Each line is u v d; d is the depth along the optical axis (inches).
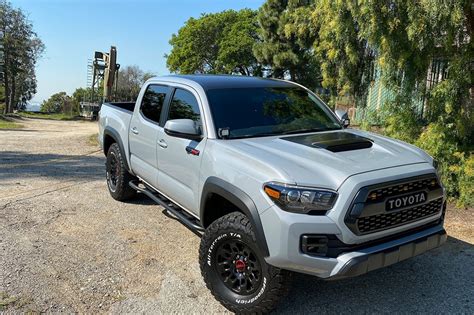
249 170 137.1
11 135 656.4
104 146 268.8
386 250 128.8
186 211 181.5
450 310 147.3
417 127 289.7
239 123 168.7
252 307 137.8
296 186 125.1
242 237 136.9
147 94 220.4
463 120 266.4
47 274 167.6
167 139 186.2
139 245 198.1
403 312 145.9
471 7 244.4
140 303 149.6
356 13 272.4
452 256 189.6
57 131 855.1
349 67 342.0
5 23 1919.3
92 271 171.5
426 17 242.2
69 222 225.0
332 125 189.6
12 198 264.5
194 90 181.8
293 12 777.6
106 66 1323.8
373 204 125.7
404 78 284.2
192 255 188.9
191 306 148.4
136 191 253.6
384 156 144.1
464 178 259.4
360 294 157.1
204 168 158.2
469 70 259.9
